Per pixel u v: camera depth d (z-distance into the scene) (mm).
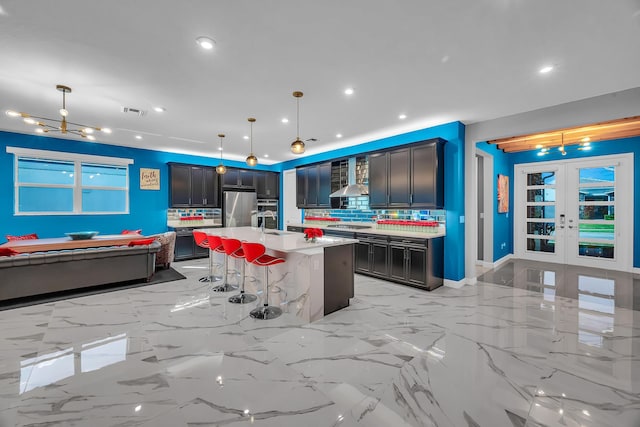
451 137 4328
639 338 2678
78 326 2924
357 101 3463
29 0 1756
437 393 1899
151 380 2027
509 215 6812
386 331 2850
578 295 3992
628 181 5320
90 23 1999
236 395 1875
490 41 2223
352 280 3627
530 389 1938
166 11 1876
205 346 2525
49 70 2682
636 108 3082
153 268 4680
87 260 4035
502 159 6324
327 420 1660
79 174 5605
